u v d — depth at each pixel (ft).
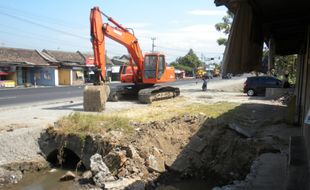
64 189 33.35
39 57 183.11
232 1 17.38
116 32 66.80
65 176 35.70
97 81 60.29
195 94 101.09
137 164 36.01
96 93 58.13
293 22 26.53
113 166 35.73
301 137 25.53
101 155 37.83
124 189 31.68
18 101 79.46
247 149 37.50
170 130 44.04
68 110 60.90
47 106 68.03
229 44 17.79
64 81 192.85
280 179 23.72
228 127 43.42
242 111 59.16
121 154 35.94
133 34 73.77
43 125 44.39
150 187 33.22
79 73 201.87
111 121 43.88
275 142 37.01
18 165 37.17
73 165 40.70
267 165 27.30
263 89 95.66
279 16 24.25
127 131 41.68
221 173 36.52
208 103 72.74
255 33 19.81
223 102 74.49
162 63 78.23
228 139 40.88
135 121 46.88
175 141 42.29
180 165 37.93
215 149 40.32
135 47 74.59
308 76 34.32
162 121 46.11
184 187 34.12
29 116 53.31
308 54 33.88
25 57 174.29
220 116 51.75
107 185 32.19
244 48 17.61
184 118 47.80
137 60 76.54
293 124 47.21
